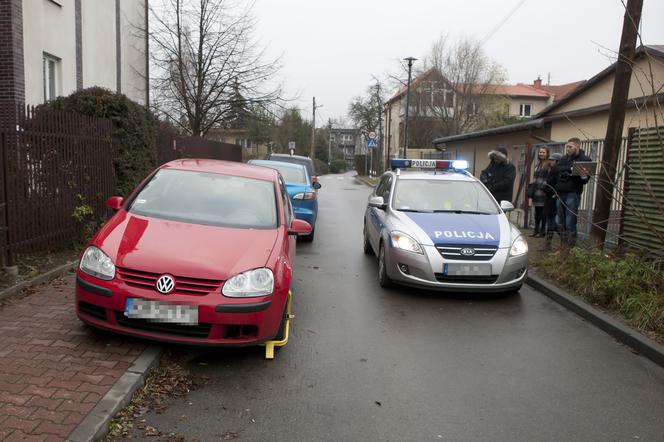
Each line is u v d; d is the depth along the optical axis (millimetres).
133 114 9570
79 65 16375
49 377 3828
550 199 9594
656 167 7871
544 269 8172
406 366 4723
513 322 6121
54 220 7180
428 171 9250
